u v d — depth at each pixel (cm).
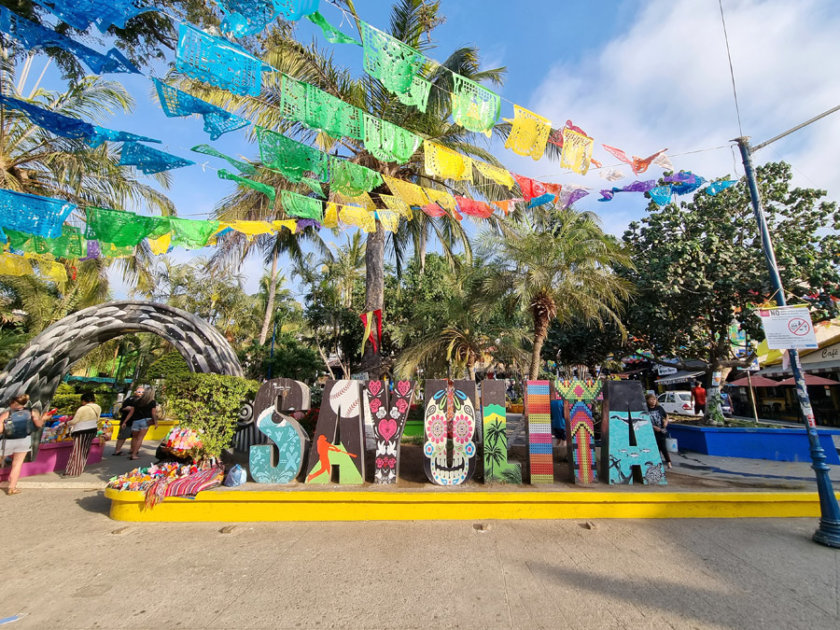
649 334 1142
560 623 309
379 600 343
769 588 358
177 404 626
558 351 1350
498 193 1022
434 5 916
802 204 955
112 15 311
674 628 302
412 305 1884
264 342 1948
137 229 504
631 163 521
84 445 794
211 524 525
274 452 631
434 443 605
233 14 333
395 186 545
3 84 685
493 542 460
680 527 503
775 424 1082
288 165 462
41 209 457
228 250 990
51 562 416
